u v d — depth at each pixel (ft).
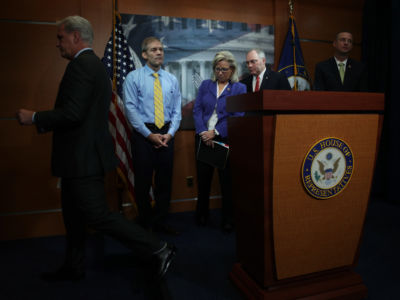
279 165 4.48
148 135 7.89
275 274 4.86
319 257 5.03
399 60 11.28
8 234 8.96
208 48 10.47
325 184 4.80
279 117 4.34
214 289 5.84
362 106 4.88
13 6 8.61
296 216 4.73
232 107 5.52
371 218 10.09
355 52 12.23
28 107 8.93
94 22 9.24
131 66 9.46
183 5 10.17
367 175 5.13
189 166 10.80
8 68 8.72
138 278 6.37
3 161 8.84
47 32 8.93
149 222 8.32
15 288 6.00
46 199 9.21
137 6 9.78
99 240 8.57
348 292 5.20
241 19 10.73
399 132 11.43
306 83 11.04
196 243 8.13
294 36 10.85
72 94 5.07
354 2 11.97
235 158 5.45
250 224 5.14
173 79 8.83
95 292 5.82
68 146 5.32
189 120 10.55
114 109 9.02
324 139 4.65
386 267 6.72
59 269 6.38
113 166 5.66
